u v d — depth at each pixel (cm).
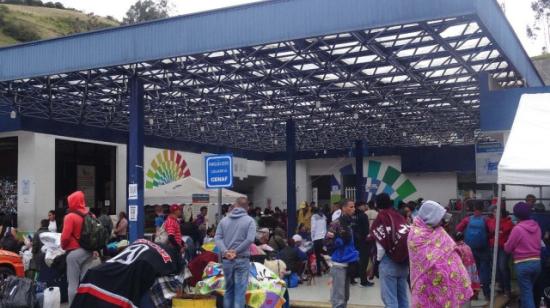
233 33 1140
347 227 884
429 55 1361
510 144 834
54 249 1081
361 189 3069
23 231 2092
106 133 2331
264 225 1355
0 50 1399
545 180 765
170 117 2206
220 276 890
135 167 1380
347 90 1752
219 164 932
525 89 1383
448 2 970
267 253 1126
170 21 1203
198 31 1176
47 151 2167
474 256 1077
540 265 856
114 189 2502
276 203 3619
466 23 1108
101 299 692
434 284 595
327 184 3775
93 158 2433
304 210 1784
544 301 960
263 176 3634
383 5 1015
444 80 1642
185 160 2902
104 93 1744
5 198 2197
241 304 830
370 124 2520
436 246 603
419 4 988
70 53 1312
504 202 1150
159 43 1213
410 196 3459
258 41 1116
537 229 852
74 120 2162
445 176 3403
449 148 3328
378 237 744
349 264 880
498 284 1143
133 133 1397
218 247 851
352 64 1462
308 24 1074
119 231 1795
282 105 1998
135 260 707
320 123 2480
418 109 2127
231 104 1952
